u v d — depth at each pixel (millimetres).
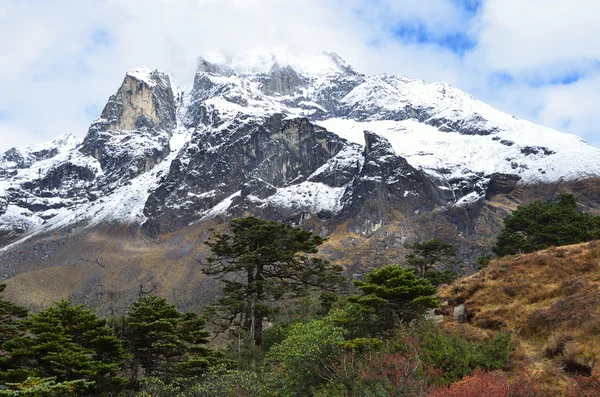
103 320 36781
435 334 23344
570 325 23156
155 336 37562
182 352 38125
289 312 48875
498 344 22656
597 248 30781
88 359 33188
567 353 20734
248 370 33000
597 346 20297
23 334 36312
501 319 27172
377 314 29234
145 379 32844
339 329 27188
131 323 37406
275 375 29172
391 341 25219
